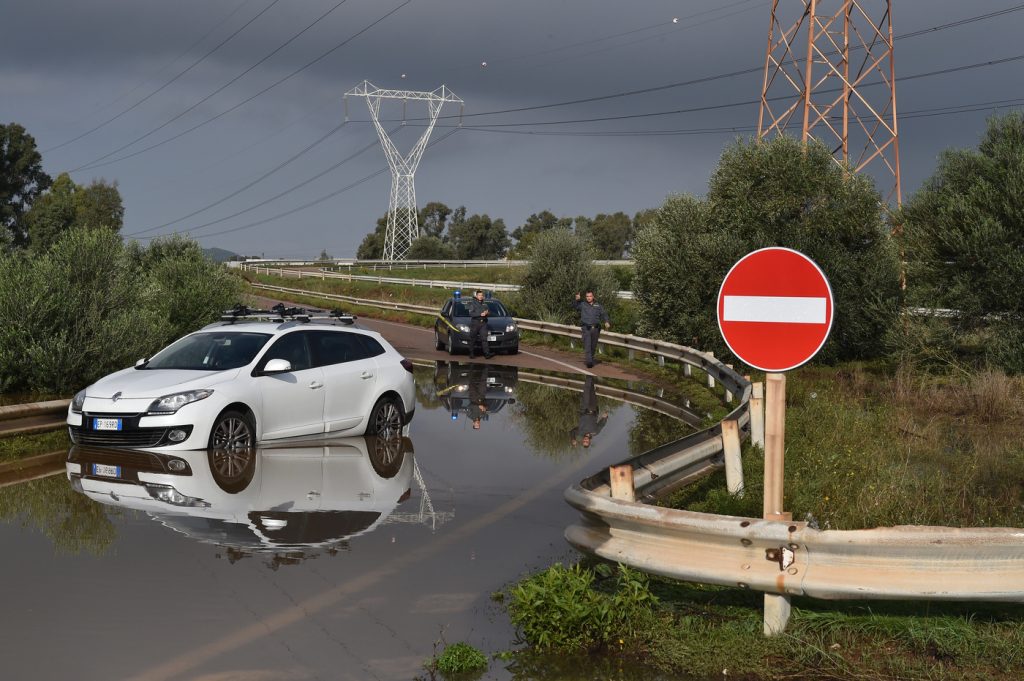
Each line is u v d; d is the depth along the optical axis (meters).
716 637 5.00
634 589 5.30
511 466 10.66
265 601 5.72
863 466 9.26
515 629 5.35
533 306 38.22
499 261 80.44
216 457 10.38
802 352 5.27
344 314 13.05
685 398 17.81
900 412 14.93
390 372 12.86
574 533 5.76
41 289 15.18
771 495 5.29
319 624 5.34
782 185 25.41
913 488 8.46
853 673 4.58
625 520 5.21
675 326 26.77
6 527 7.36
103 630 5.15
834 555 4.77
